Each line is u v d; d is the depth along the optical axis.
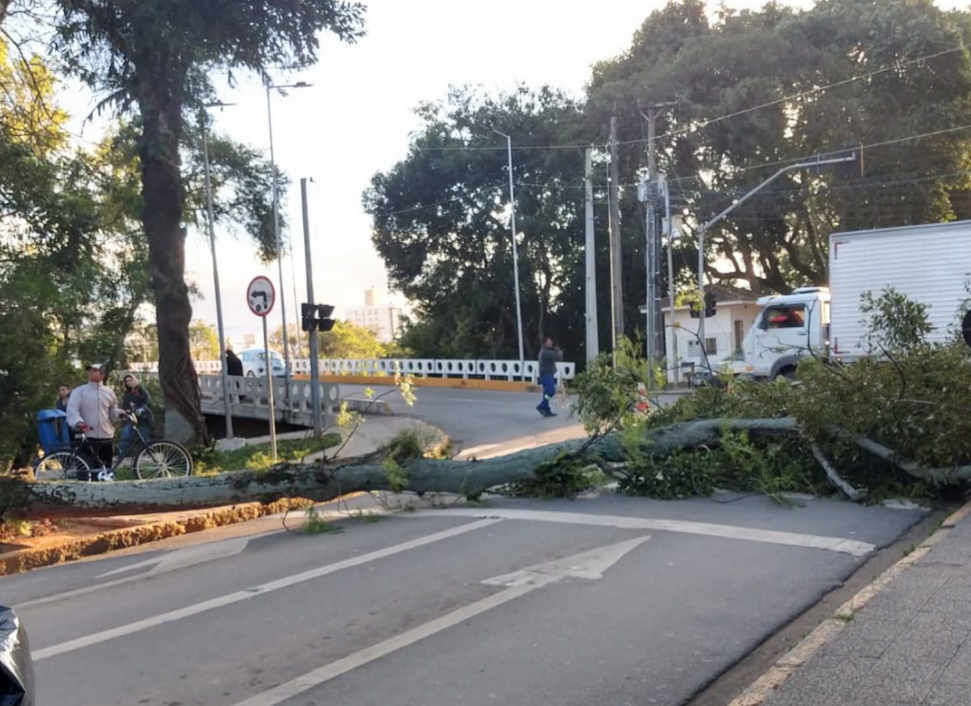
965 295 18.69
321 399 22.41
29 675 3.07
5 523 8.98
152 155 15.70
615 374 10.27
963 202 36.53
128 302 22.84
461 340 47.56
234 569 7.52
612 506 9.32
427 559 7.40
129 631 5.84
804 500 9.12
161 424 22.67
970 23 33.56
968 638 4.60
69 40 14.09
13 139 14.98
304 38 14.94
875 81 32.94
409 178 45.44
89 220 18.78
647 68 38.56
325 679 4.78
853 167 31.47
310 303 18.83
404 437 10.12
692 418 10.95
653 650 5.00
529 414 22.39
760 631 5.25
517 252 43.78
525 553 7.40
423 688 4.59
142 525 9.54
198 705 4.51
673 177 36.91
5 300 12.95
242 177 32.19
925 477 8.72
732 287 43.09
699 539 7.59
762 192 34.84
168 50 13.92
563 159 42.16
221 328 30.30
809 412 9.34
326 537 8.68
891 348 10.82
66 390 14.33
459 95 45.88
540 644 5.17
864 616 5.04
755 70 34.44
